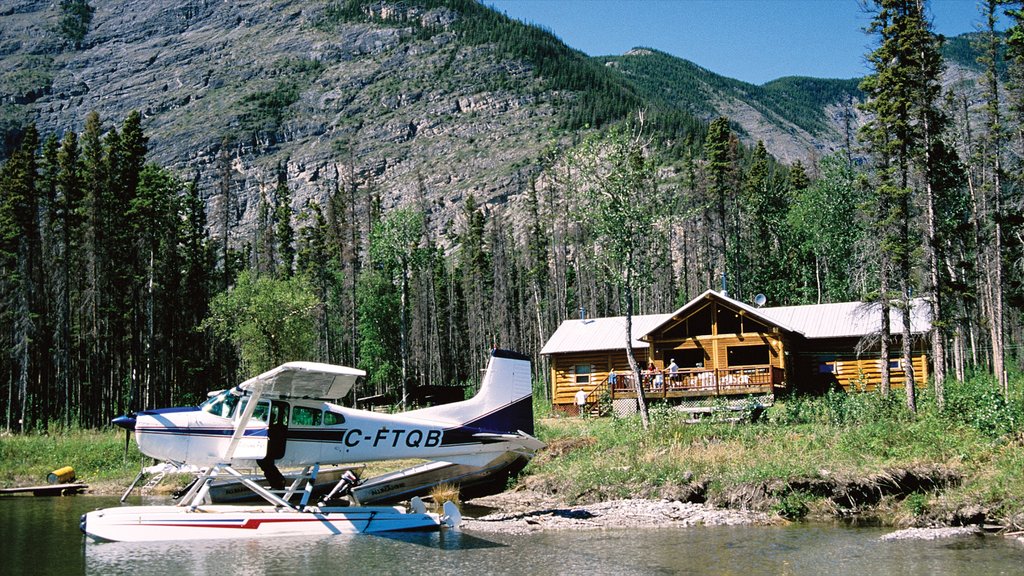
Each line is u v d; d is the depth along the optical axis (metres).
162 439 16.45
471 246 86.94
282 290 45.44
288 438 16.83
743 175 65.19
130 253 46.56
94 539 15.77
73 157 48.28
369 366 64.00
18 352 44.09
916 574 12.16
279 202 97.88
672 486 19.11
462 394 39.97
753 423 25.55
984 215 35.56
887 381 26.62
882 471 17.84
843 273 54.00
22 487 23.39
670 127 172.75
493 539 15.60
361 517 16.58
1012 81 30.95
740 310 34.97
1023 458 17.30
